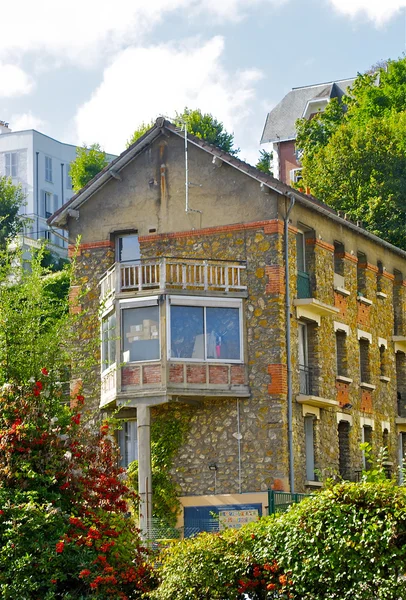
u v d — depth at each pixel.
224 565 17.45
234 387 34.19
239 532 17.89
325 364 36.97
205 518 33.81
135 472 34.12
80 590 18.45
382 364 42.69
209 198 36.09
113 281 34.84
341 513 16.52
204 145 36.09
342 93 73.88
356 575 16.20
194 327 34.12
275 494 30.03
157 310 34.03
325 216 38.19
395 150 52.66
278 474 33.38
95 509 20.03
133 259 37.47
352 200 52.31
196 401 34.31
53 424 20.66
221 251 35.62
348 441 38.41
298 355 35.50
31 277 25.19
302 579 16.64
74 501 19.86
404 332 44.47
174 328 33.91
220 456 34.12
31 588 17.88
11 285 25.31
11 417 20.09
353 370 39.44
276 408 33.88
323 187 52.81
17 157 84.69
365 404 40.25
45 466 19.73
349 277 39.88
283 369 34.16
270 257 34.84
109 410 35.66
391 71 60.59
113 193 37.75
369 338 41.16
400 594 15.78
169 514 34.09
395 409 43.19
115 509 20.61
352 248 40.38
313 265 36.97
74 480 19.94
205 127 71.69
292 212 36.03
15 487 19.11
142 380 33.75
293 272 35.53
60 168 87.06
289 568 16.88
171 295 34.00
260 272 34.88
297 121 61.34
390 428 42.41
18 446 19.45
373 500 16.41
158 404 33.56
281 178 73.88
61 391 23.25
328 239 38.31
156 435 34.97
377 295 42.34
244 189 35.62
